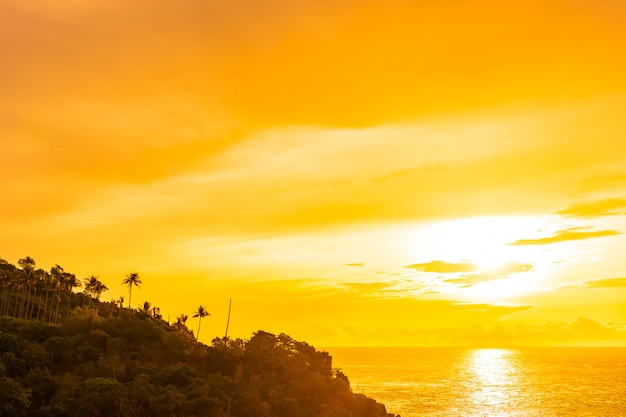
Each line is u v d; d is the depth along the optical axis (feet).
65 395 354.13
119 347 460.55
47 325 490.08
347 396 508.12
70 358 434.30
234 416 388.16
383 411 558.97
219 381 424.46
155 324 523.29
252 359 505.25
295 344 570.05
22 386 363.56
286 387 474.90
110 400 346.33
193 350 494.18
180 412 362.53
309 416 437.58
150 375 410.11
